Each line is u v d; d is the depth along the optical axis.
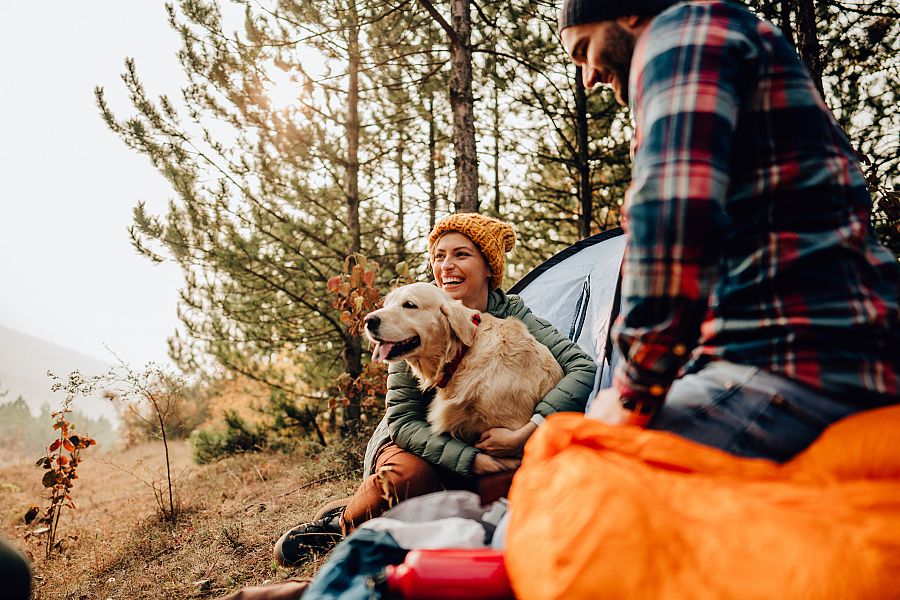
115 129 7.51
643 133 1.02
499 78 8.88
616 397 1.07
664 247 0.93
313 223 8.41
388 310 2.69
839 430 0.86
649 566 0.70
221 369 8.72
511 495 0.95
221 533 3.90
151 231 7.71
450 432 2.50
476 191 6.14
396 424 2.58
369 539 1.15
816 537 0.69
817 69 5.04
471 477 2.32
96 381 5.13
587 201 8.82
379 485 2.36
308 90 7.98
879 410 0.88
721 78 0.98
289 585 1.40
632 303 0.97
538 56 8.81
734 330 1.03
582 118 8.79
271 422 9.08
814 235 0.99
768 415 0.95
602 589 0.69
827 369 0.94
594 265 3.71
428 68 8.92
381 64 7.31
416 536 1.15
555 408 2.42
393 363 2.80
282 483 5.79
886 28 5.81
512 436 2.34
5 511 6.95
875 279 1.02
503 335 2.68
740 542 0.71
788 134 1.02
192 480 7.23
